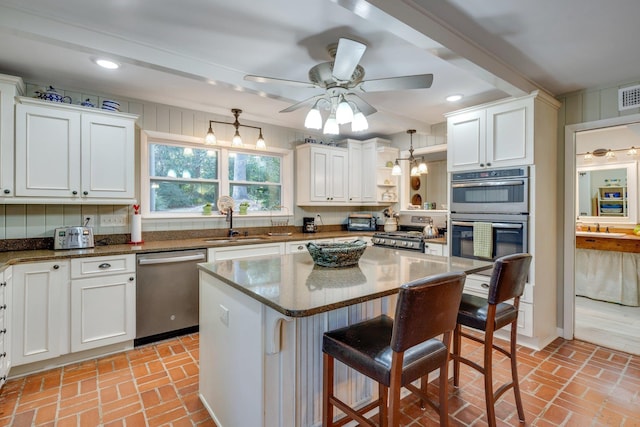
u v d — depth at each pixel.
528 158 2.80
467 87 2.96
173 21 1.94
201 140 3.77
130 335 2.80
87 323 2.61
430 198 4.49
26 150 2.55
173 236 3.62
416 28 1.77
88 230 2.92
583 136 5.06
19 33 1.84
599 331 3.30
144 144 3.42
